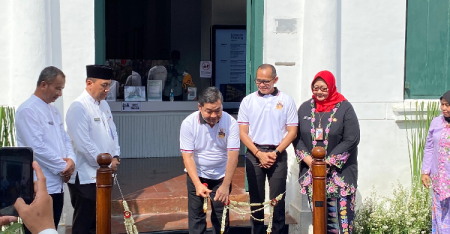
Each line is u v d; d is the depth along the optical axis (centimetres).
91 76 416
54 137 390
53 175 387
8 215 222
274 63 541
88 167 414
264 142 446
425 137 557
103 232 338
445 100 460
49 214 189
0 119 407
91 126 414
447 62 581
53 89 385
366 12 551
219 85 861
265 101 448
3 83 471
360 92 555
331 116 424
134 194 559
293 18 541
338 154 416
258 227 455
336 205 429
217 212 422
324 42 520
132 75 804
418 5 570
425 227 523
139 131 786
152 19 950
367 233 517
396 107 557
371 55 555
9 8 468
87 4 493
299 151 437
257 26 544
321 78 423
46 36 465
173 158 791
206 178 420
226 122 409
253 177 452
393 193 543
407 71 573
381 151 563
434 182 476
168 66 838
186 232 489
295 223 522
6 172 223
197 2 954
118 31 940
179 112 802
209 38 896
